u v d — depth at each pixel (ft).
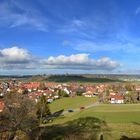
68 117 317.01
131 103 501.15
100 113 343.67
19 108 113.60
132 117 301.22
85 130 196.75
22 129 111.86
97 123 251.60
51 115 342.64
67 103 508.94
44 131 164.96
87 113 347.77
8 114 109.60
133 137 176.65
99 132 189.98
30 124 117.50
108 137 174.29
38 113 284.61
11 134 108.68
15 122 109.40
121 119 284.41
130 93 594.24
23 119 111.86
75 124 242.37
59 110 406.21
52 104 495.82
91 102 524.52
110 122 261.24
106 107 427.74
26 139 115.24
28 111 118.32
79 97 633.61
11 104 114.52
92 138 167.43
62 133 175.63
